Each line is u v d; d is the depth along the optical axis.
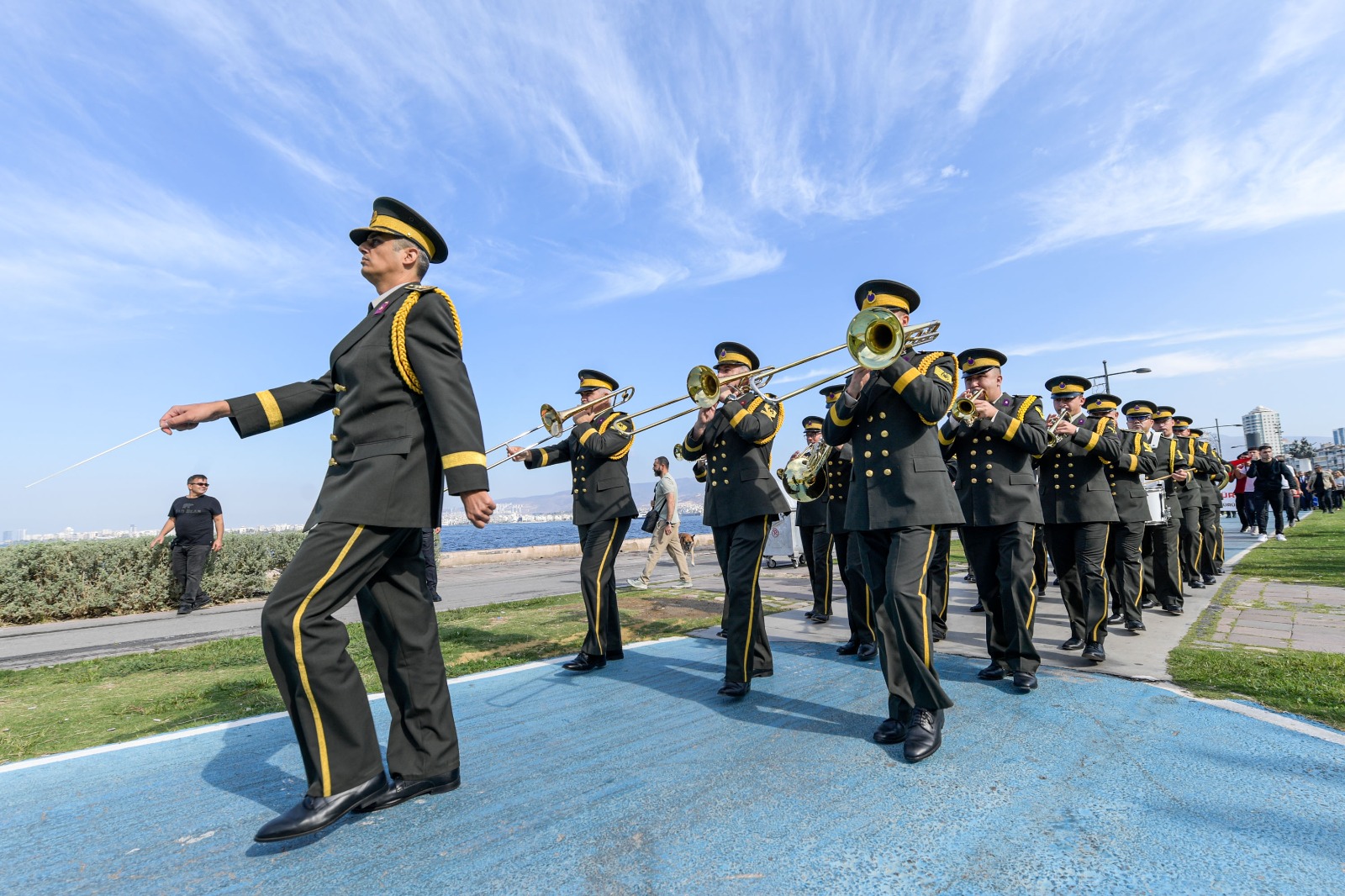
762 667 5.10
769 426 4.86
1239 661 5.04
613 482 5.73
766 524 4.89
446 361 3.00
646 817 2.80
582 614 8.48
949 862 2.39
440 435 2.93
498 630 7.41
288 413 3.27
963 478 5.04
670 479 11.38
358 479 2.87
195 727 4.34
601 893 2.27
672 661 5.74
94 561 10.43
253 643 7.41
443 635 7.16
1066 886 2.24
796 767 3.30
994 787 3.00
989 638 4.95
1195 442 10.05
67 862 2.63
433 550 10.07
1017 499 4.80
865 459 4.05
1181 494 9.52
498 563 18.12
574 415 5.91
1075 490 5.71
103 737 4.27
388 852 2.60
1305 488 31.16
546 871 2.42
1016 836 2.56
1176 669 4.97
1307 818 2.65
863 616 5.61
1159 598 7.79
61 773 3.55
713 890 2.26
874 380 4.09
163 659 6.62
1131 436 6.70
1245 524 19.94
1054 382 6.23
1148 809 2.76
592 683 5.05
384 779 2.93
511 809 2.93
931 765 3.27
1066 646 6.02
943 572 6.34
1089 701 4.24
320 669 2.73
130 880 2.49
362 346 3.01
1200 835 2.54
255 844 2.73
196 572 10.77
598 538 5.68
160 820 2.97
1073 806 2.80
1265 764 3.17
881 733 3.61
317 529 2.85
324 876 2.45
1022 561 4.68
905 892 2.22
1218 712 3.94
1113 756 3.32
